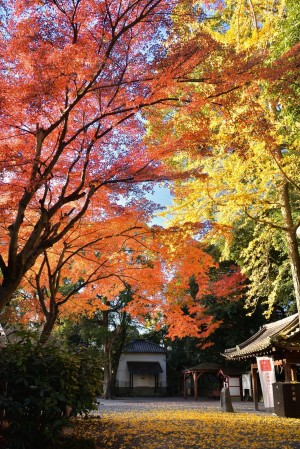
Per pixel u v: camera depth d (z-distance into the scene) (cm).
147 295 1129
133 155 802
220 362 3375
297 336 1509
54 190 858
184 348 3609
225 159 1072
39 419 614
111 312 3516
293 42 1009
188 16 681
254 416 1477
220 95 686
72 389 641
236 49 725
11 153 666
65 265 1134
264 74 661
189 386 4178
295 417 1394
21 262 648
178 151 785
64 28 643
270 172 1134
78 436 852
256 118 724
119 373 4494
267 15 1126
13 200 737
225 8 1130
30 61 620
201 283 1206
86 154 757
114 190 829
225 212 1193
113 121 770
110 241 1009
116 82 687
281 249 1822
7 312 1352
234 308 2761
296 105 1006
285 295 2128
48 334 977
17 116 661
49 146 787
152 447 784
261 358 1706
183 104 717
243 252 1572
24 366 594
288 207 1359
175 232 882
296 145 1106
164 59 631
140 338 4662
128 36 680
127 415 1580
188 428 1091
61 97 702
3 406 569
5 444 592
